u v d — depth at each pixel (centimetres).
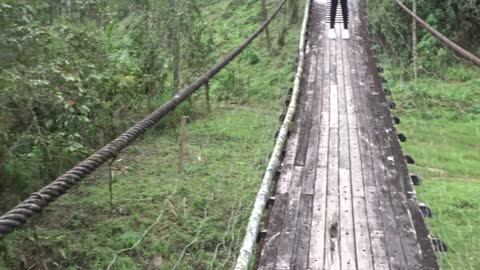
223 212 636
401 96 1172
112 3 1139
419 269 367
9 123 589
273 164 500
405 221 431
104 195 670
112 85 792
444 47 1349
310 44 1066
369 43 1083
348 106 736
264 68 1447
